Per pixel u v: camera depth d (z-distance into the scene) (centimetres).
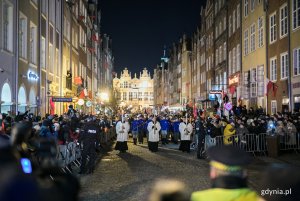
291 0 2617
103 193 1091
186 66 7681
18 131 416
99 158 1928
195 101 6400
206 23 5959
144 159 1884
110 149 2448
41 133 1237
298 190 294
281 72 2825
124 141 2236
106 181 1282
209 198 285
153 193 235
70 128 1631
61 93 3325
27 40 2344
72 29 4003
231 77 4247
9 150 265
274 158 1811
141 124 2942
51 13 3053
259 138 1947
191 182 1244
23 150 417
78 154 1703
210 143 1936
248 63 3612
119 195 1062
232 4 4231
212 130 1975
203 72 6181
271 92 3005
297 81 2530
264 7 3134
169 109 6631
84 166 1451
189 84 7594
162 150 2386
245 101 3675
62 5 3394
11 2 2042
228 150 294
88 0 5825
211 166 299
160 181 238
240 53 3847
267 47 3088
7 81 1983
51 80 3002
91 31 5747
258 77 3291
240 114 2820
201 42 6400
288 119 2020
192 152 2266
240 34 3853
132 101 15825
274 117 2150
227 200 282
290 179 297
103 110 6125
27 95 2341
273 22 2994
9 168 249
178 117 3397
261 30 3266
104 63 8038
